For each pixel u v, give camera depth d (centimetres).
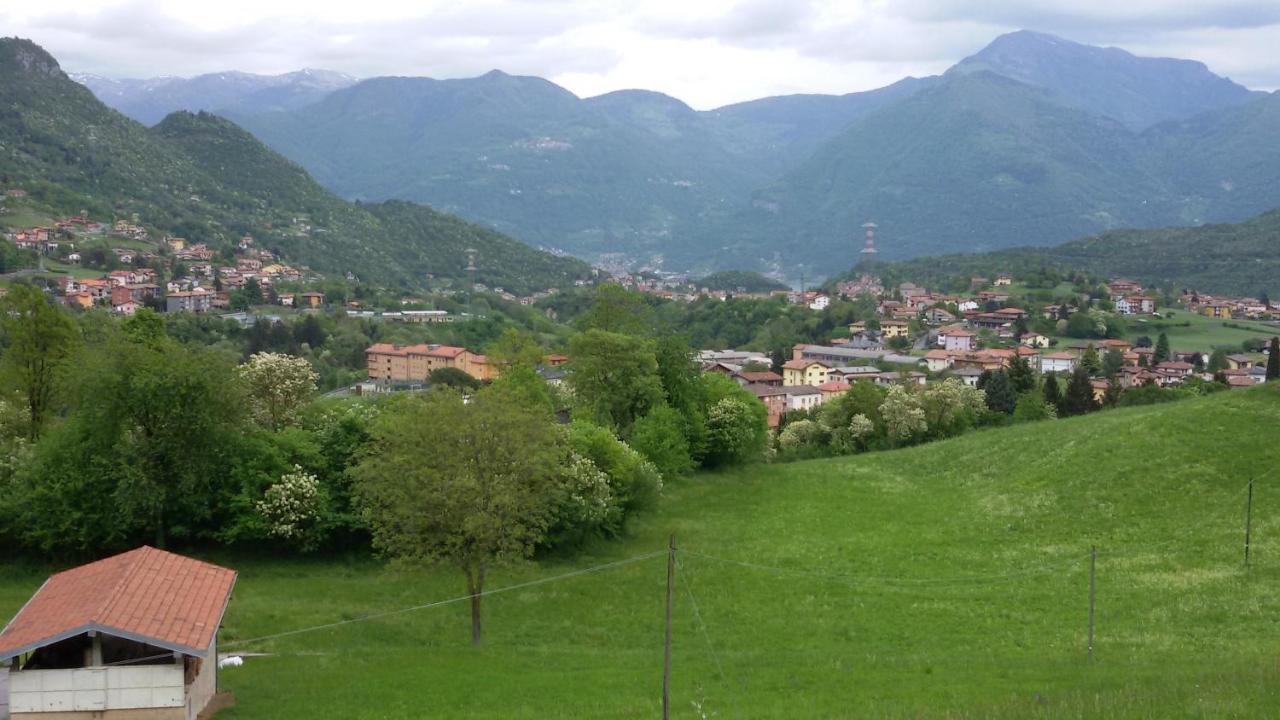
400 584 5197
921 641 4297
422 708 3344
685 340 9138
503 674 3781
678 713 3278
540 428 4694
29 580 4972
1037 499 6550
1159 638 4134
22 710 2917
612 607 4916
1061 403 13000
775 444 12500
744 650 4222
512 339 10406
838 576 5359
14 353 6166
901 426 11050
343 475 5603
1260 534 5344
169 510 5403
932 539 6059
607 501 5925
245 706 3322
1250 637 4069
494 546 4566
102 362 5247
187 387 5253
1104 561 5309
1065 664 3816
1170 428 7019
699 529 6550
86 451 5228
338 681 3641
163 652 2997
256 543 5575
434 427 4462
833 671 3819
